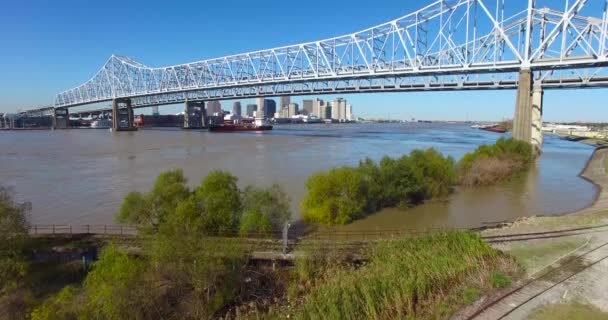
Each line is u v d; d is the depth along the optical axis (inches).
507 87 3041.3
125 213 896.9
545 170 2117.4
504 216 1168.2
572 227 864.3
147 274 586.2
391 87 3627.0
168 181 935.0
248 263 711.7
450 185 1519.4
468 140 4579.2
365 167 1248.8
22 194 1453.0
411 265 606.5
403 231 946.7
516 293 522.0
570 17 2378.2
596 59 2252.7
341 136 5108.3
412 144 3786.9
